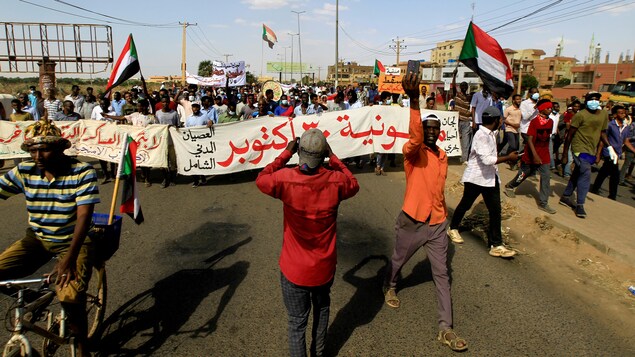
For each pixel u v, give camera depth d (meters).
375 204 6.93
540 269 4.68
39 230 2.84
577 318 3.71
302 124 8.57
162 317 3.63
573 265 4.80
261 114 11.30
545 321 3.64
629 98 21.88
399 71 13.80
